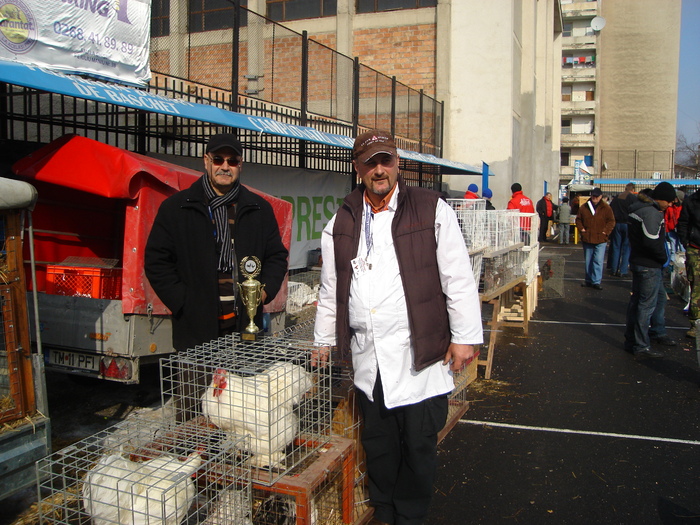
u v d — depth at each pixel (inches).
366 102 482.0
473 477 161.3
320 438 113.7
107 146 166.1
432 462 115.0
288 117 366.9
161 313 167.5
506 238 295.3
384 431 115.6
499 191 647.8
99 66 211.5
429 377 112.7
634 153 2201.0
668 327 354.3
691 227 330.6
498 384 242.1
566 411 212.2
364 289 112.0
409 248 110.4
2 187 109.3
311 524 108.9
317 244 376.5
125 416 186.2
